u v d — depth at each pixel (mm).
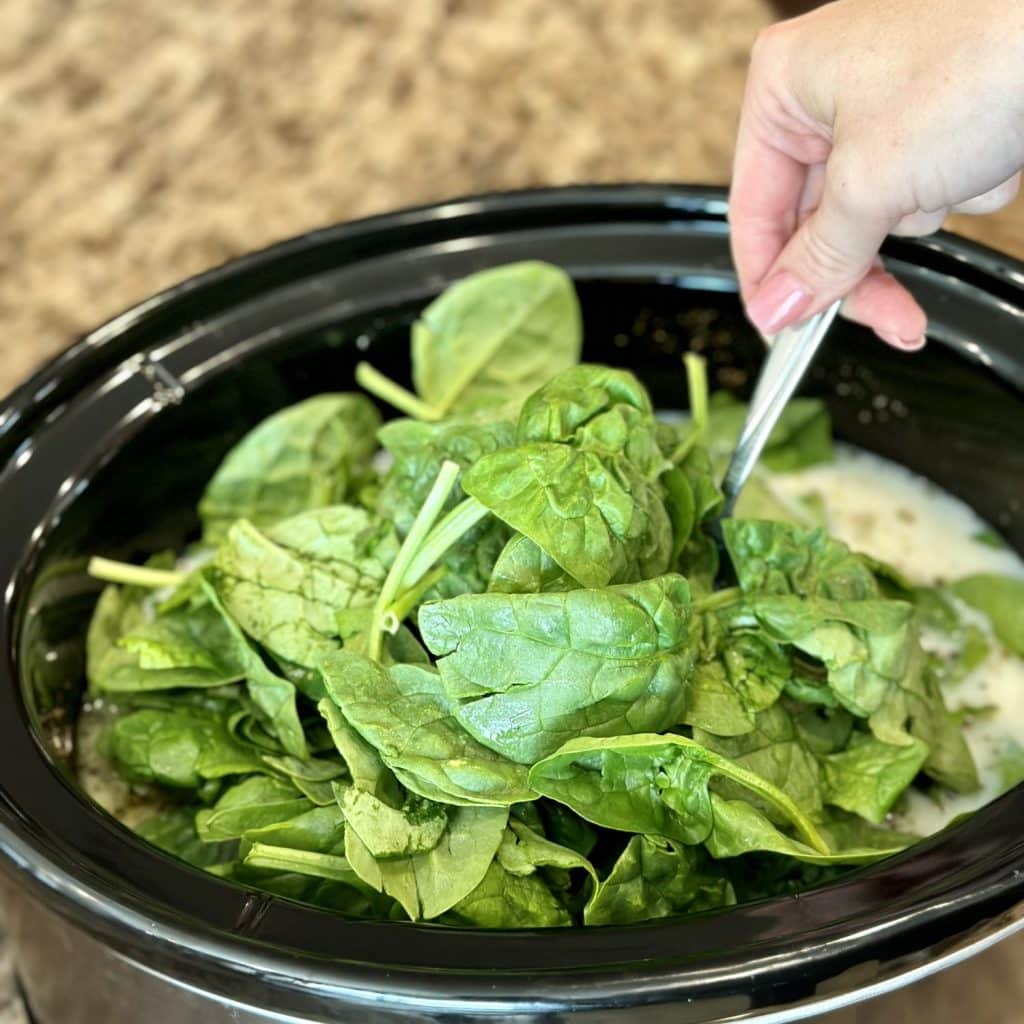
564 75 919
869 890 349
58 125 912
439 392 580
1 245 817
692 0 984
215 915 355
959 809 472
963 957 346
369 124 888
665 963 333
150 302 558
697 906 400
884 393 578
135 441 533
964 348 532
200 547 586
